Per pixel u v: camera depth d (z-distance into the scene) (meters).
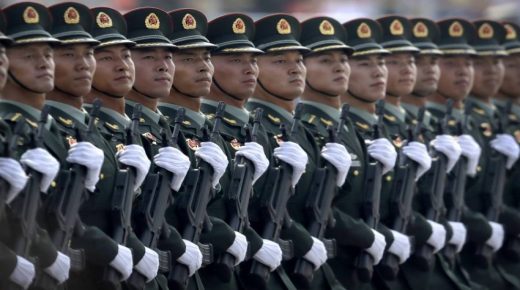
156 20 26.39
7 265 21.31
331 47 29.28
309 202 27.83
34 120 23.53
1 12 23.27
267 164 26.47
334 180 27.95
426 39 32.84
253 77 27.75
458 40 33.91
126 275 23.56
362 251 28.91
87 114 24.66
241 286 26.92
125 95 25.66
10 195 21.59
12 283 21.58
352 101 30.55
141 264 24.03
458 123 32.59
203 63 26.94
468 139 32.25
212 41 27.84
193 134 26.44
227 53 27.62
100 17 25.30
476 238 32.81
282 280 27.36
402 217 29.95
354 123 30.38
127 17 26.27
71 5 24.45
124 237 23.80
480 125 34.19
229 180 26.39
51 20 24.06
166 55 26.22
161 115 26.22
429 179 31.16
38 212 22.64
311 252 27.38
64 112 24.23
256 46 28.45
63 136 23.62
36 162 21.89
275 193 26.92
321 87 29.38
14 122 23.08
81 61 24.27
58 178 22.70
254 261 26.62
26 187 21.77
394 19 31.97
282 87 28.36
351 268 29.14
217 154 25.50
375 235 28.80
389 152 29.22
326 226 28.03
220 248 25.72
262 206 26.91
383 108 30.02
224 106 26.27
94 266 23.52
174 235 24.88
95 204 23.83
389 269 29.70
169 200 24.84
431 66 32.81
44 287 22.23
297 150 27.05
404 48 31.62
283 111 28.52
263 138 27.27
